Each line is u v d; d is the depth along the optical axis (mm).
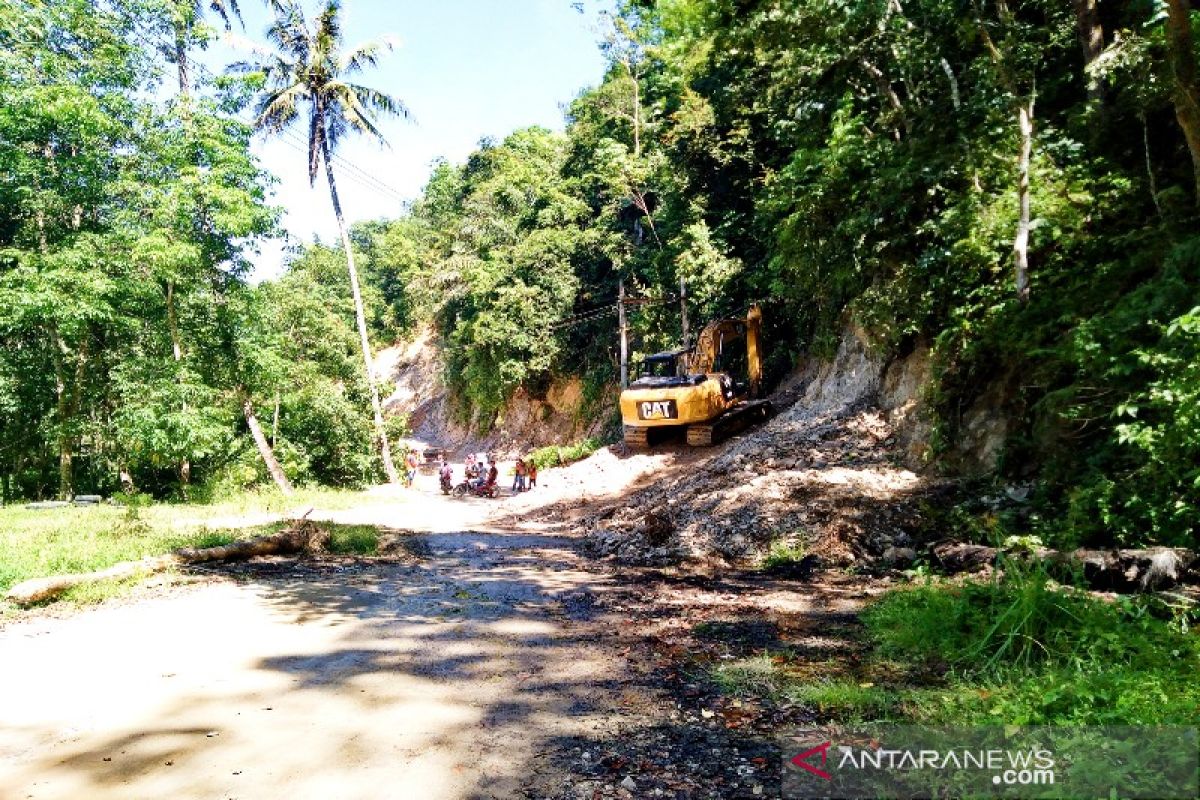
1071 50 11328
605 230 32250
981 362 10672
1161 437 6297
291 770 3811
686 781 3609
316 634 6508
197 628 6730
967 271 10758
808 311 20312
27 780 3729
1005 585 6027
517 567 10266
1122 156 9672
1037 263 10156
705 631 6465
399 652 5938
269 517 16453
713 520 11328
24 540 10992
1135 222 8984
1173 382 6066
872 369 14797
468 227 43438
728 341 22562
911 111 11820
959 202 10562
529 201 40656
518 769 3795
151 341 21344
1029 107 9594
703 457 18484
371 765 3863
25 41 18234
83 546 10336
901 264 12180
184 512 16953
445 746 4094
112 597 8102
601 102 34812
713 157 22812
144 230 19016
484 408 44094
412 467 31156
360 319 27547
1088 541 7270
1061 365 8836
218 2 21797
